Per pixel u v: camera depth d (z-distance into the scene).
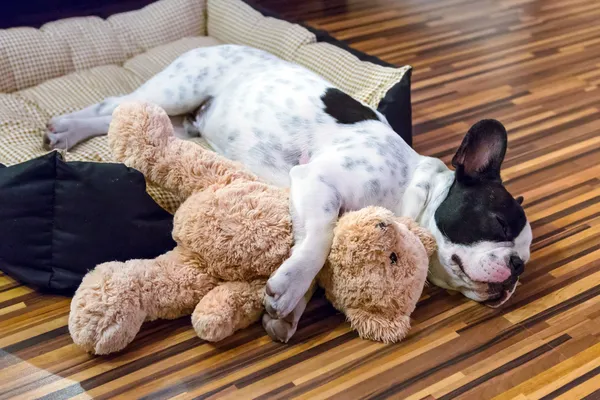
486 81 1.69
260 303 1.04
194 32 1.63
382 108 1.29
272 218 1.03
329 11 2.16
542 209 1.29
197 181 1.08
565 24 2.08
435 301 1.11
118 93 1.41
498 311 1.10
